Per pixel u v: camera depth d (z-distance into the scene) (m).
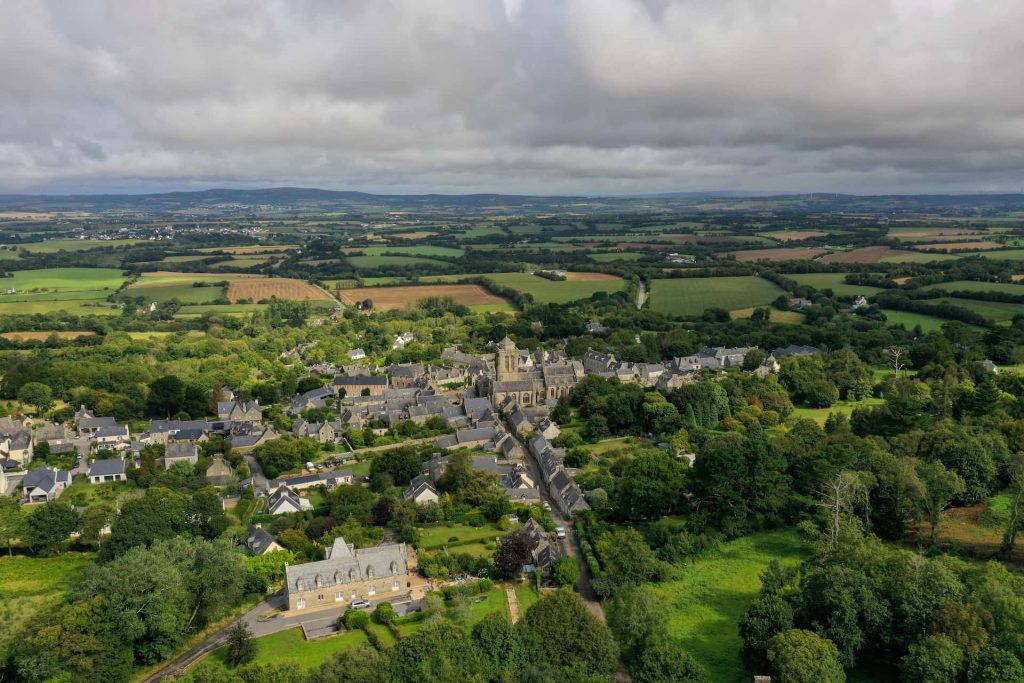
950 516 189.00
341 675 120.19
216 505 197.75
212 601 154.00
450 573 173.75
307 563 164.00
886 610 131.50
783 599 141.88
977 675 113.56
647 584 164.00
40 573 176.25
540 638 131.12
